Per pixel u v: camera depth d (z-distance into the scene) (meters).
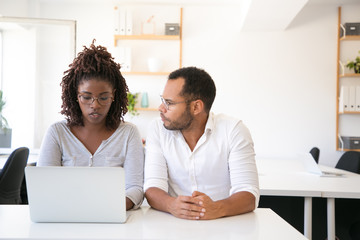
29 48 3.90
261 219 1.23
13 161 2.40
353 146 4.48
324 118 4.72
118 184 1.11
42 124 3.89
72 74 1.45
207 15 4.77
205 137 1.48
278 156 4.74
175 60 4.80
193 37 4.78
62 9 4.79
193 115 1.43
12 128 3.85
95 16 4.80
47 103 3.90
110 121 1.50
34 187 1.11
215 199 1.50
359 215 2.35
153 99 4.80
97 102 1.38
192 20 4.78
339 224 2.36
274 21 4.25
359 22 4.54
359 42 4.68
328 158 4.71
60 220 1.13
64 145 1.46
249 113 4.76
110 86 1.42
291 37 4.73
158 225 1.13
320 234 2.36
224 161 1.49
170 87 1.41
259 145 4.75
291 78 4.74
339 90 4.70
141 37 4.58
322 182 2.31
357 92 4.48
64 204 1.12
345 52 4.70
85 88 1.38
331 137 4.72
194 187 1.50
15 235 1.00
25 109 3.88
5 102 3.86
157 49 4.80
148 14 4.79
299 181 2.35
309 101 4.73
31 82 3.89
